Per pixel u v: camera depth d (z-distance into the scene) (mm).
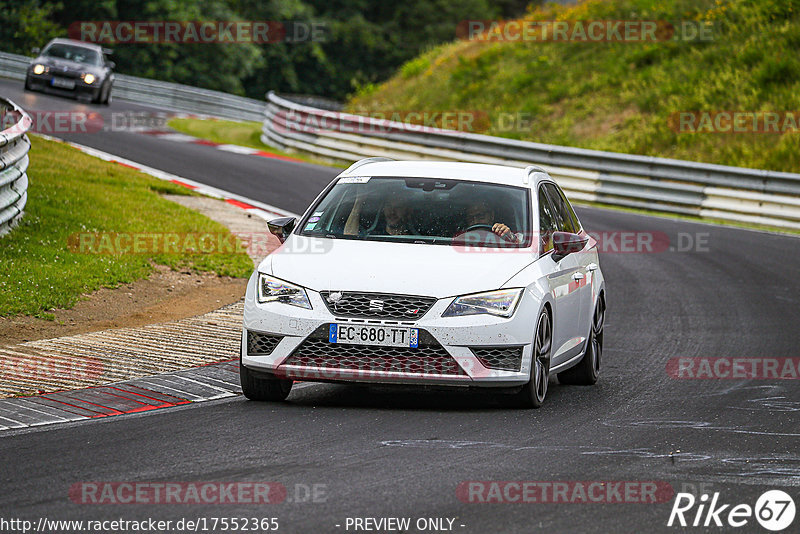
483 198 30984
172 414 26594
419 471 21547
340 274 27516
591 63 131875
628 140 110812
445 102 137125
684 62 123438
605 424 26828
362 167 32938
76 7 194125
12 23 185250
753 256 66250
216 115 152000
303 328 26984
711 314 47219
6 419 25453
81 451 22656
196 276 47969
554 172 92875
